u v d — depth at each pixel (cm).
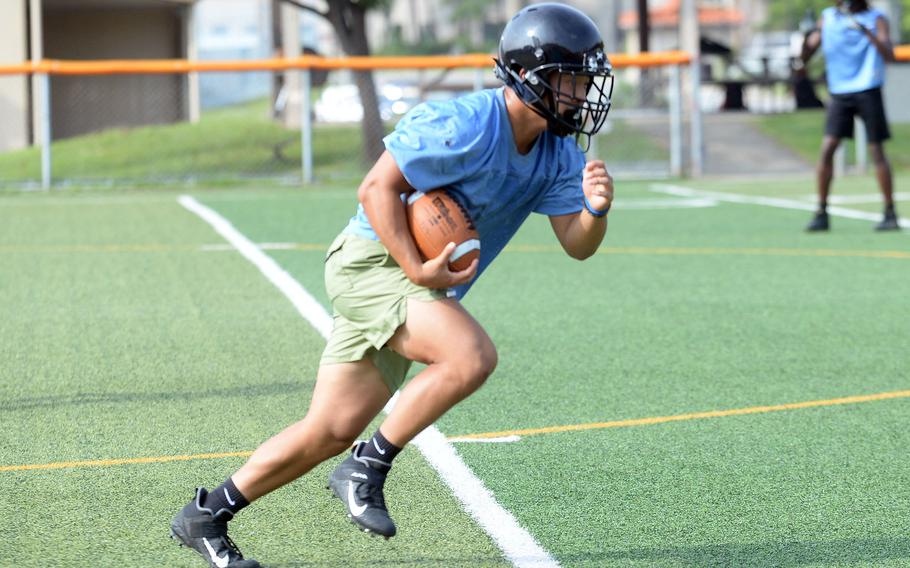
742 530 1145
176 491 1252
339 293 975
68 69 4512
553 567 1052
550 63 949
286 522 1162
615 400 1609
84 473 1308
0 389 1666
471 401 1600
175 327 2066
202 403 1592
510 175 1003
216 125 5631
